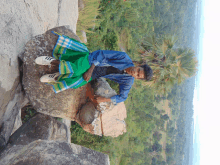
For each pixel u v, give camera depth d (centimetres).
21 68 225
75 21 607
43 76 212
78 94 263
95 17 796
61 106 252
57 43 225
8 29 188
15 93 221
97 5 775
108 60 219
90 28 796
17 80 219
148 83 477
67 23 504
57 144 205
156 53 470
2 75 180
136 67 211
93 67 215
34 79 222
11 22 193
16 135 232
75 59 223
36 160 169
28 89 225
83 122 270
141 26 1633
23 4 225
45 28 330
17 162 162
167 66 452
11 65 198
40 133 254
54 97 243
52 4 371
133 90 1625
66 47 230
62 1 447
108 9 879
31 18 257
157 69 447
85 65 210
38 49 222
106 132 290
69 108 260
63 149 201
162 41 498
